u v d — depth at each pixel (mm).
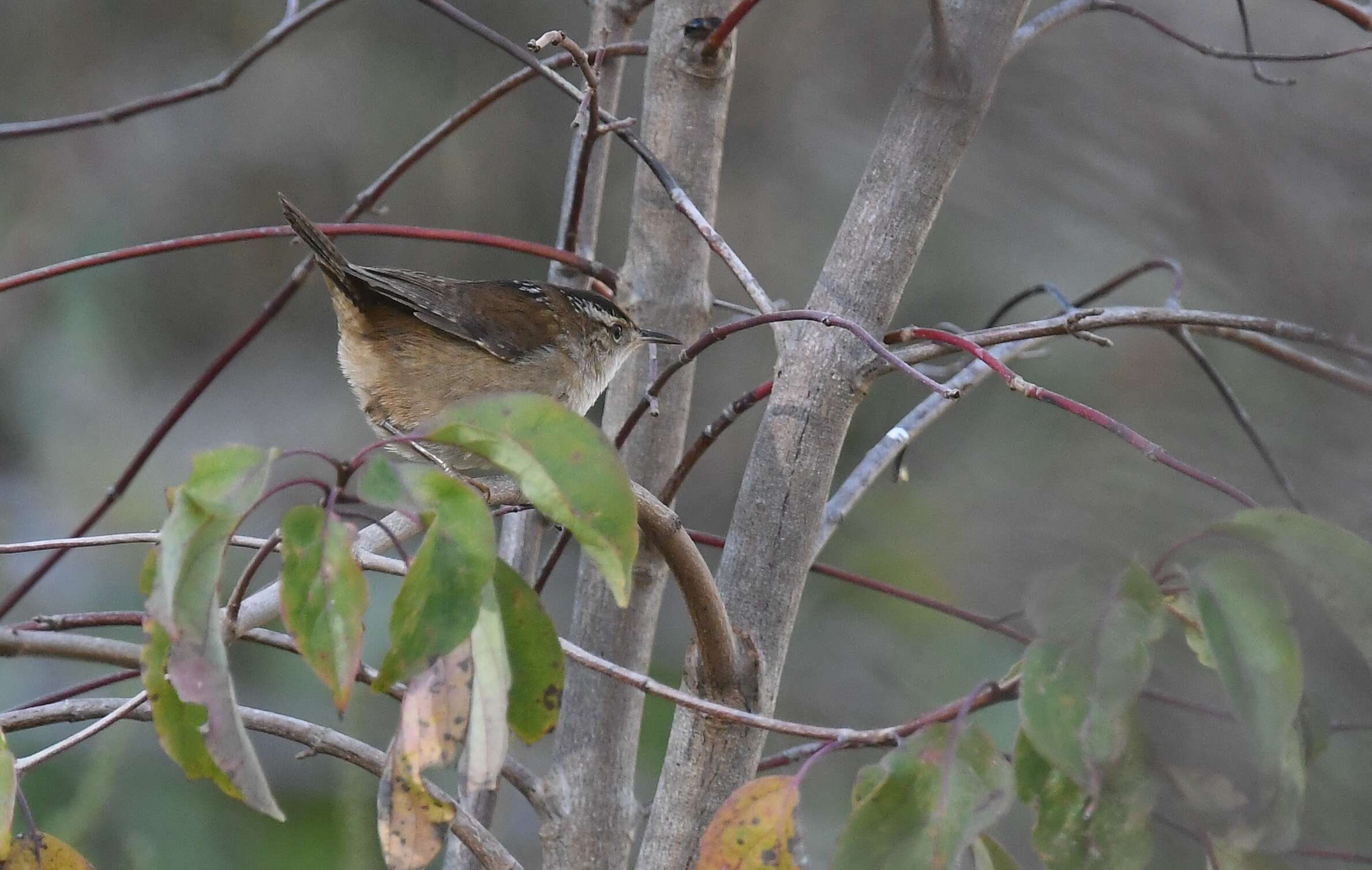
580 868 6117
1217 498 5715
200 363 15500
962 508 9133
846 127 12195
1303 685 3943
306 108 14961
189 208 15219
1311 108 6148
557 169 14906
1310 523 3729
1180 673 4293
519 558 6676
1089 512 5875
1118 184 6836
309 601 3408
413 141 14820
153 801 9305
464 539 3438
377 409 7715
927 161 5102
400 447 6660
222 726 3408
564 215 7176
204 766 3725
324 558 3400
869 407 12430
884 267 5109
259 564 4066
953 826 3621
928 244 11703
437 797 3738
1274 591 3650
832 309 5141
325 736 4898
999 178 8375
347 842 6547
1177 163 6406
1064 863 3814
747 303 13727
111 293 15109
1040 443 9688
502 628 3807
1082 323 4984
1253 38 6793
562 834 6133
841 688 11422
